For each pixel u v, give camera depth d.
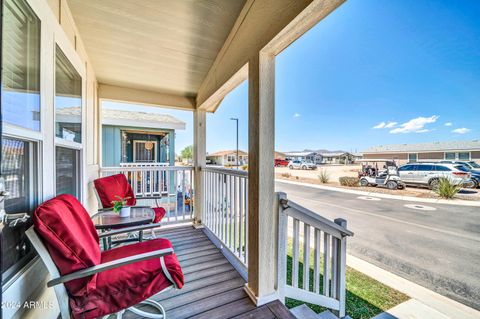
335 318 1.77
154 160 7.00
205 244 2.81
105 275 1.20
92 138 2.78
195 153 3.68
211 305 1.64
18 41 1.04
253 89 1.71
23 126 1.07
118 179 2.81
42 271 1.22
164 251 1.25
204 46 2.39
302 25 1.30
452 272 2.72
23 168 1.11
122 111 6.70
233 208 2.44
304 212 1.75
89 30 2.07
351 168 22.33
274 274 1.71
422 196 8.43
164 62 2.66
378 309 2.00
